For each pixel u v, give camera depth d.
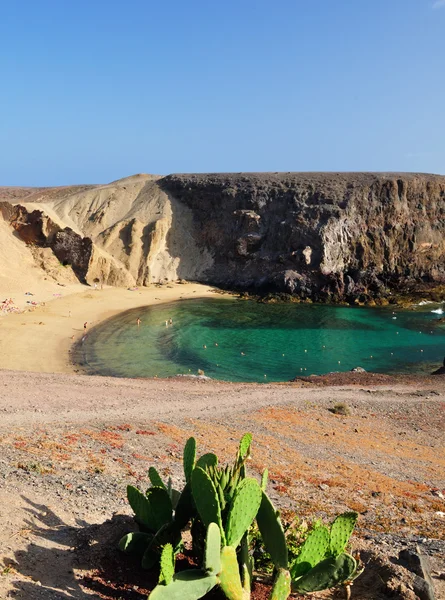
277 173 122.62
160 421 26.16
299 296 98.56
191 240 115.88
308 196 109.31
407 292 100.75
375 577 9.24
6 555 8.23
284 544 7.97
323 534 8.26
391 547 13.00
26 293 82.62
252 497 7.78
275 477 19.30
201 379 46.25
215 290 104.62
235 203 114.38
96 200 126.06
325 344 66.75
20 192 167.00
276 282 100.38
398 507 18.09
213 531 7.18
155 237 111.38
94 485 14.02
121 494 13.66
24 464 14.59
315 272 99.56
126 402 30.70
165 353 60.47
